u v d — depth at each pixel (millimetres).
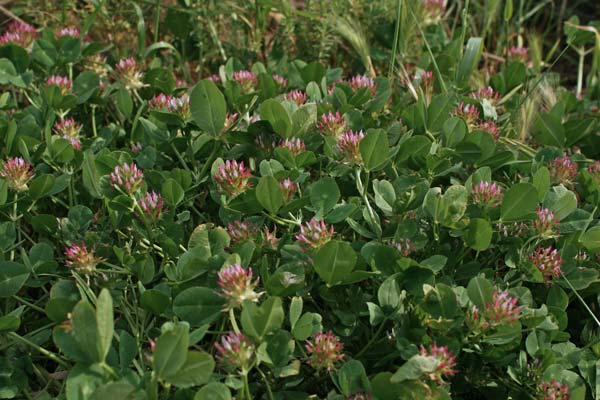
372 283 720
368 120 872
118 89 913
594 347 704
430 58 986
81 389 592
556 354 697
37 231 763
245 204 720
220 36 1070
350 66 1100
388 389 622
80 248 704
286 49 1058
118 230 744
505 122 912
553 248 770
